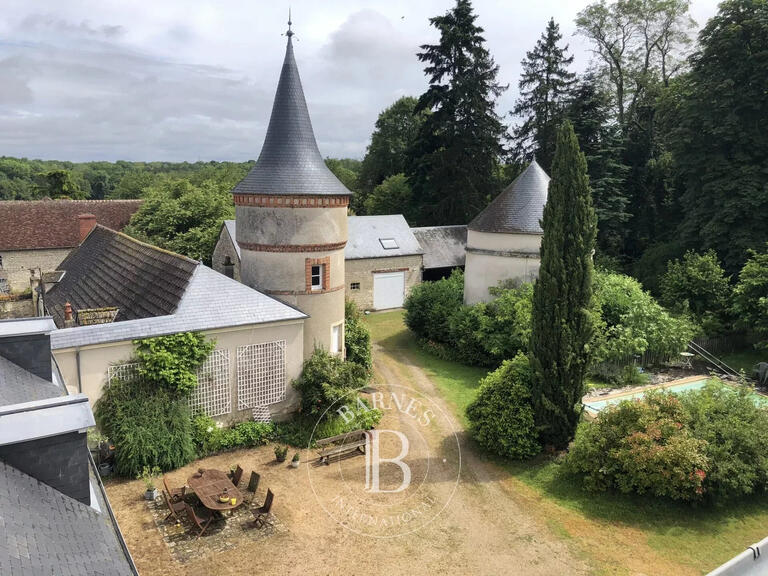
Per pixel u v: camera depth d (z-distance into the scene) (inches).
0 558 213.0
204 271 716.0
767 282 960.3
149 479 578.6
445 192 1915.6
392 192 2239.2
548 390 661.9
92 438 590.9
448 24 1849.2
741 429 568.7
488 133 1900.8
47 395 391.5
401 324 1349.7
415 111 1962.4
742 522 534.0
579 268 647.8
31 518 252.2
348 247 1437.0
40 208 1819.6
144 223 1573.6
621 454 569.9
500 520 543.8
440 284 1214.3
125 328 623.5
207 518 525.7
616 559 485.1
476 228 1092.5
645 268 1454.2
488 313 1011.3
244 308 700.0
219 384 682.2
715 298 1099.3
